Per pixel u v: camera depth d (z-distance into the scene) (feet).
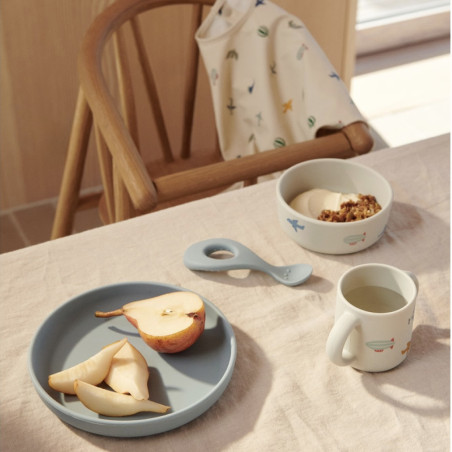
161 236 3.19
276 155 3.87
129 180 3.65
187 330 2.49
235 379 2.51
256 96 4.76
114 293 2.81
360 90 9.64
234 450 2.27
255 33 4.61
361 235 3.03
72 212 5.15
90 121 4.71
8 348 2.65
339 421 2.36
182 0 5.11
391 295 2.62
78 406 2.38
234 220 3.29
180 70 7.15
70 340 2.66
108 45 6.72
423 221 3.29
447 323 2.76
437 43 10.78
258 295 2.88
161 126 5.78
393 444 2.29
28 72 6.60
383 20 10.44
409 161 3.69
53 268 3.01
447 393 2.46
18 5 6.20
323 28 7.62
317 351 2.63
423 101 9.43
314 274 2.99
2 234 7.14
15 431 2.33
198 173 3.74
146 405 2.32
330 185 3.37
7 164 7.10
